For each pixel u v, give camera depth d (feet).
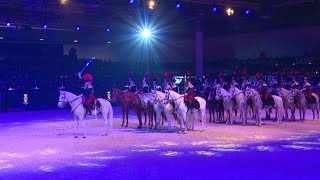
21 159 46.93
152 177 37.19
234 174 37.86
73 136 65.82
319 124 77.71
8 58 154.51
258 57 158.81
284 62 151.12
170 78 72.08
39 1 106.83
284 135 63.21
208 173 38.37
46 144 57.57
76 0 105.09
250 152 49.01
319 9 127.44
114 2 110.93
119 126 79.41
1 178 38.09
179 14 125.18
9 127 82.28
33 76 151.43
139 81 157.38
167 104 67.21
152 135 65.21
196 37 138.51
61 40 158.51
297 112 106.73
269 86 88.02
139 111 76.13
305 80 85.97
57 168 41.78
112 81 155.94
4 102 131.85
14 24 131.03
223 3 109.09
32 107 136.05
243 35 163.02
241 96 76.48
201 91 88.53
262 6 115.55
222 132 67.36
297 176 36.83
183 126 76.84
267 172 38.45
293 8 125.90
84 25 144.25
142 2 107.76
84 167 41.98
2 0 102.17
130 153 49.47
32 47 159.12
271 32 155.33
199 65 139.13
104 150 51.90
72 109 62.59
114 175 38.17
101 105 66.39
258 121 76.74
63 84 147.74
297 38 148.87
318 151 49.26
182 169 40.22
